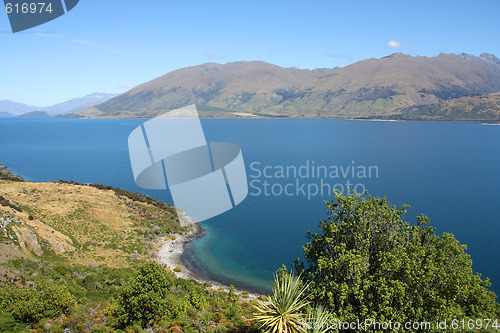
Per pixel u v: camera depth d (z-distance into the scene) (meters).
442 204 97.56
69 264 46.84
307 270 23.44
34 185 75.88
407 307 20.23
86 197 72.75
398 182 130.25
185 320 32.28
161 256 59.06
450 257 22.98
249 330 28.61
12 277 37.28
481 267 54.84
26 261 42.41
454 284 20.67
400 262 20.34
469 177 141.62
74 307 32.53
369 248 22.14
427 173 150.38
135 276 33.91
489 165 174.38
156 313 31.98
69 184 81.19
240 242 67.56
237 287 50.00
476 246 64.31
